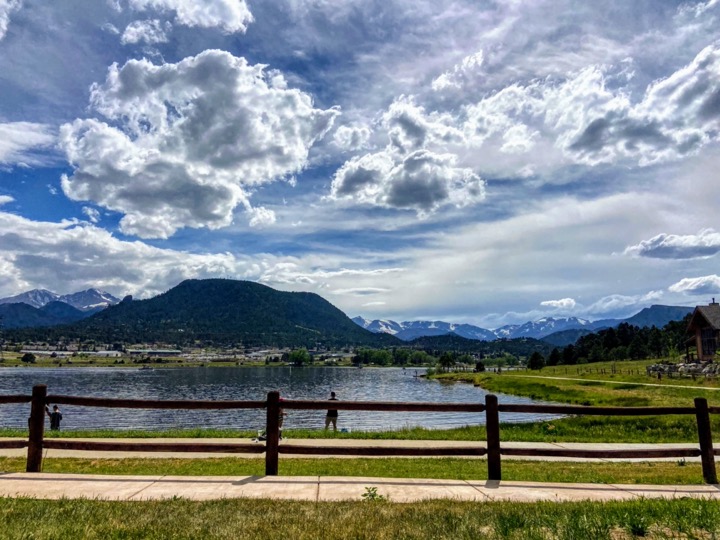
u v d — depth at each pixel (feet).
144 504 22.75
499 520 20.13
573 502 23.89
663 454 30.17
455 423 119.85
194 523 19.90
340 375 605.73
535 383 225.15
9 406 189.88
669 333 338.34
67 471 36.58
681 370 180.04
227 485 27.37
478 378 387.34
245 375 593.83
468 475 35.35
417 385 372.79
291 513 21.39
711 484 29.86
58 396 30.37
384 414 145.69
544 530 19.26
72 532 18.57
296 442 54.19
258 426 127.13
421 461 43.34
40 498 24.08
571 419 82.99
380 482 28.63
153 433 60.64
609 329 434.71
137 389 337.31
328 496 25.22
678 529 19.31
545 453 29.63
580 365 352.28
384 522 20.22
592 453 29.71
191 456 45.14
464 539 18.33
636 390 144.56
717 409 30.99
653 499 24.39
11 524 19.16
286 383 417.28
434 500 24.31
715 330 202.28
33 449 30.07
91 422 136.36
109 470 37.09
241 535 18.57
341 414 146.72
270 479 28.91
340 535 18.62
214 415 157.28
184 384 399.44
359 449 29.37
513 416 134.72
